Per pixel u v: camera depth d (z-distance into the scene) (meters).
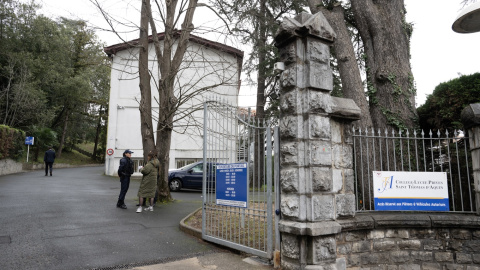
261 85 18.05
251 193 5.48
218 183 6.02
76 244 5.70
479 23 5.65
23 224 6.85
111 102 21.77
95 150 42.94
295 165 4.67
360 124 7.30
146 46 10.90
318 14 4.91
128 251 5.48
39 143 28.28
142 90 10.82
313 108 4.71
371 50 8.04
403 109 7.24
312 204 4.53
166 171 10.80
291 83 4.81
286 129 4.82
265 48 15.95
